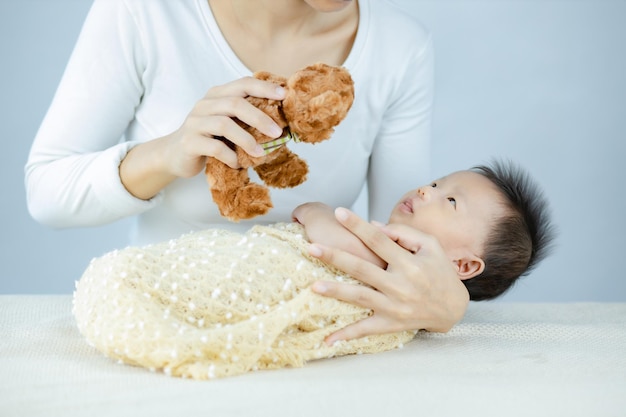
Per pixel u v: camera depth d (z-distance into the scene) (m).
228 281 1.45
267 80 1.44
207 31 1.73
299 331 1.47
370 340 1.51
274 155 1.44
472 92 2.98
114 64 1.71
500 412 1.15
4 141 2.94
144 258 1.43
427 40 1.94
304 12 1.74
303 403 1.13
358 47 1.80
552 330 1.68
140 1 1.71
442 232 1.82
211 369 1.28
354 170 1.89
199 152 1.43
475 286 1.91
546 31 2.96
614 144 3.02
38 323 1.61
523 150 3.02
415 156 1.99
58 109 1.74
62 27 2.92
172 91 1.74
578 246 3.06
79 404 1.12
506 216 1.86
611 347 1.55
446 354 1.49
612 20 2.95
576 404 1.19
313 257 1.58
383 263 1.58
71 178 1.66
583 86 2.99
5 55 2.90
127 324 1.33
